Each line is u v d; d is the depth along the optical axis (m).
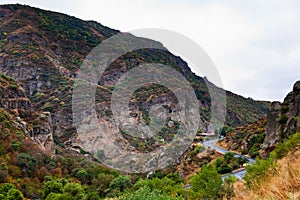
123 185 33.03
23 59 116.94
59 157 56.19
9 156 54.22
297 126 51.00
